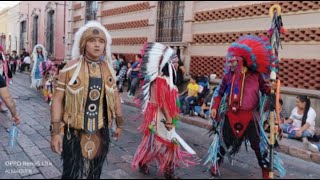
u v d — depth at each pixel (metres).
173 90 3.72
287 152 5.61
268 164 3.70
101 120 3.07
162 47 3.75
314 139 5.99
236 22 9.56
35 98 10.09
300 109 6.26
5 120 6.96
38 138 5.59
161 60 3.71
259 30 8.89
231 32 9.68
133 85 10.57
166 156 3.69
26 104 9.08
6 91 3.63
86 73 2.95
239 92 3.71
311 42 7.49
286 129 6.22
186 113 8.15
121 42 14.93
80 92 2.93
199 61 10.73
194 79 8.36
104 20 16.28
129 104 9.84
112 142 5.45
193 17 11.03
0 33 6.81
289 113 7.61
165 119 3.73
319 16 7.37
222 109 3.88
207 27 10.53
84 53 2.99
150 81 3.75
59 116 2.97
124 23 14.74
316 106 7.04
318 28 7.35
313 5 7.46
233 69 3.75
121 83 12.10
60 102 2.98
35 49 9.54
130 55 14.22
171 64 3.75
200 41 10.73
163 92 3.67
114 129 3.35
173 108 3.69
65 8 17.14
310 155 5.28
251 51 3.60
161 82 3.69
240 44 3.67
